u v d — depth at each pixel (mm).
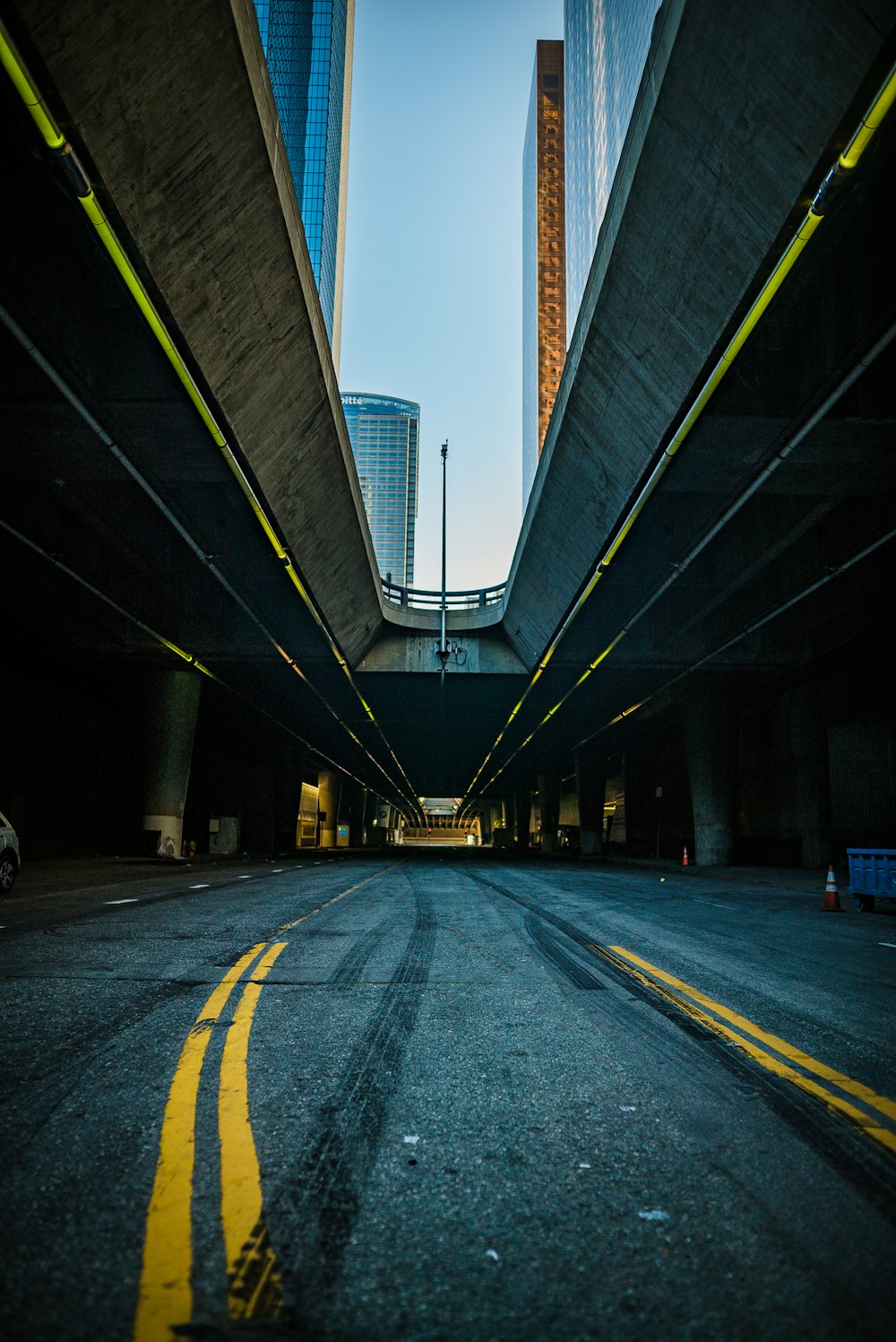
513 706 46531
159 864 31469
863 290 12016
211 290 12828
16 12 8109
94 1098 3943
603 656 32562
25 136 10281
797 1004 6293
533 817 123938
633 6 97438
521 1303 2305
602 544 22969
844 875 27688
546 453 22516
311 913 12406
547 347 174250
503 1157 3328
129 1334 2125
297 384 17250
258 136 11492
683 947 9469
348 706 47844
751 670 32031
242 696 40875
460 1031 5344
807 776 32969
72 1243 2590
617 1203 2932
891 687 28031
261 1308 2248
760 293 11992
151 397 14727
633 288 14109
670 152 11570
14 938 9195
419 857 50562
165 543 24938
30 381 14633
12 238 11195
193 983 6688
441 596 39062
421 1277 2434
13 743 32031
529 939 9828
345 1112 3824
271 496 20344
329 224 135125
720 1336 2156
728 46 9773
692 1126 3686
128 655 32906
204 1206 2859
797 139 9867
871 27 8336
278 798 64375
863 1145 3482
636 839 62656
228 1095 4008
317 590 27938
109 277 13703
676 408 15164
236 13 10039
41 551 20688
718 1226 2770
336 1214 2818
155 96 9766
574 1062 4664
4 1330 2125
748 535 22672
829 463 16734
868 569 22875
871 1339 2148
